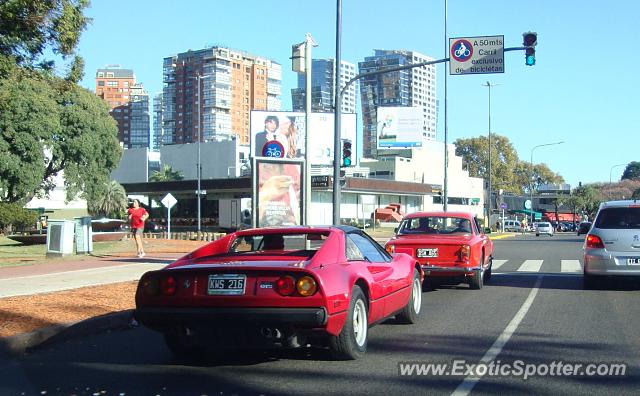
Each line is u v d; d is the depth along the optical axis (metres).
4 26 13.47
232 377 6.66
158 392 6.14
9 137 43.12
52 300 10.84
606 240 13.02
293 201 19.16
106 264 18.45
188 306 6.75
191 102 134.12
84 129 48.28
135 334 9.27
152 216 72.62
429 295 12.95
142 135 153.88
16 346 7.87
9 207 42.72
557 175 137.12
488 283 15.07
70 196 48.81
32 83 43.53
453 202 85.00
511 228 72.50
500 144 114.75
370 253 8.45
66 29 14.30
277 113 52.91
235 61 133.88
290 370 6.91
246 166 79.81
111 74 162.38
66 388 6.34
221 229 49.75
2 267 17.62
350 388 6.16
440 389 6.10
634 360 7.21
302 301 6.45
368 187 59.78
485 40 19.17
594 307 11.16
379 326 9.42
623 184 127.31
